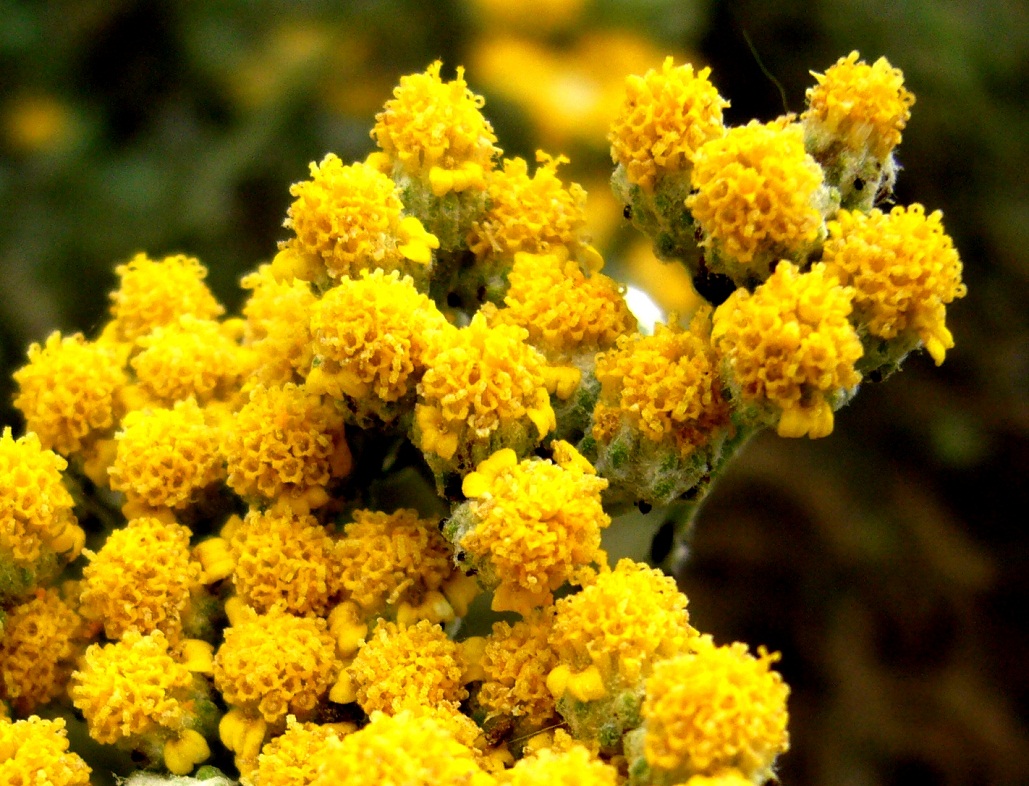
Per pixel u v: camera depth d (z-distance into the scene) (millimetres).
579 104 185
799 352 102
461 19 200
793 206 104
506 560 103
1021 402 244
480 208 114
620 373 107
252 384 117
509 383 105
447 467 107
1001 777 225
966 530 245
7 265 210
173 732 109
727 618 236
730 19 209
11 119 220
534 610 106
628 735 100
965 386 247
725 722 96
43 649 112
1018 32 241
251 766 107
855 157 109
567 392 110
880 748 227
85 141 219
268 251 216
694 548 241
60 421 118
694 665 97
